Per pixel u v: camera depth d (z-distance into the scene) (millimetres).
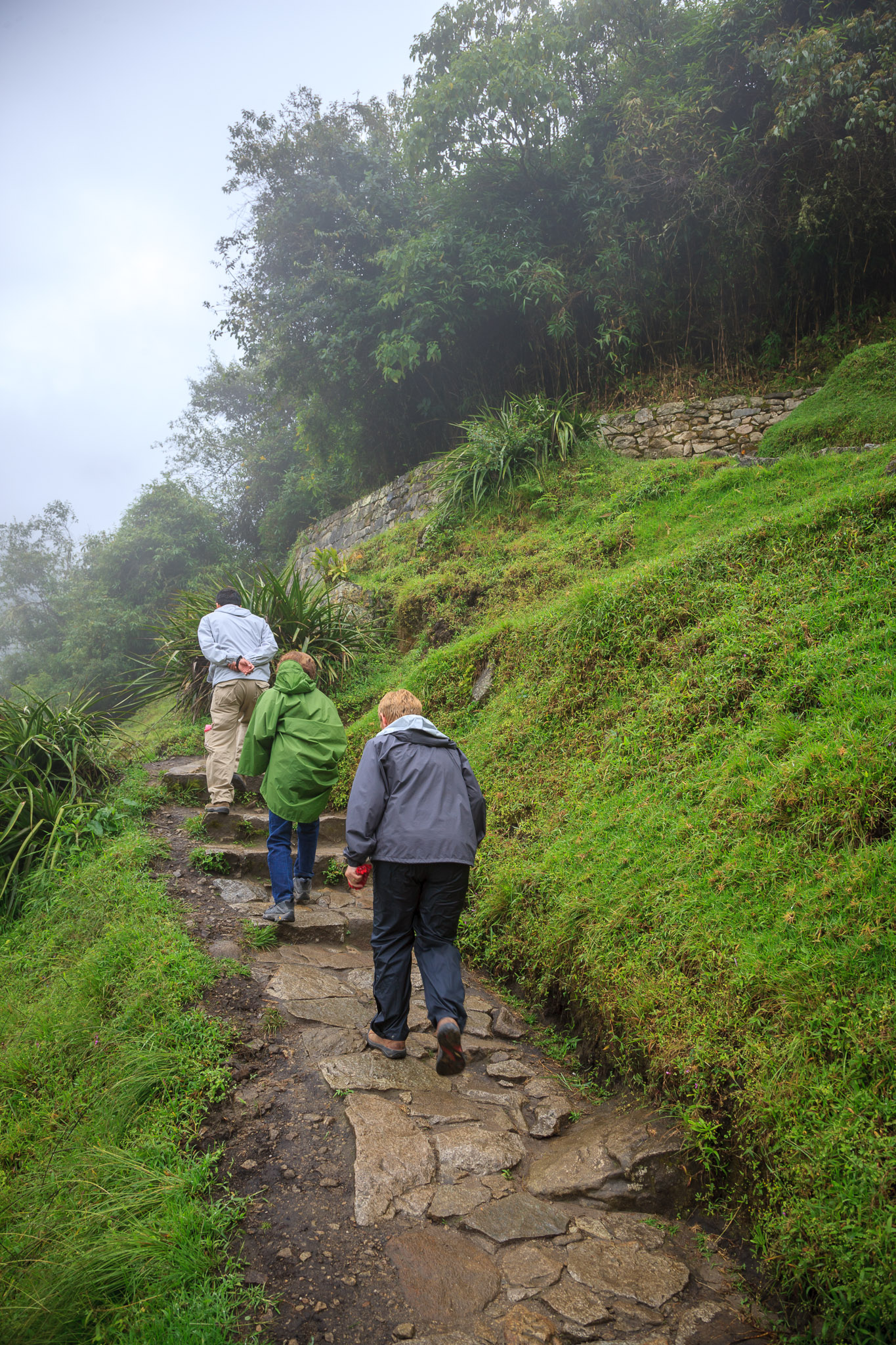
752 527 4836
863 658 3404
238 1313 1762
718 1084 2311
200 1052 2607
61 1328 1679
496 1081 2854
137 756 6254
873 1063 2006
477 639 6242
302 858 4055
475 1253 1997
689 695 4008
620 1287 1905
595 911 3213
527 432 8984
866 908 2367
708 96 9742
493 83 9828
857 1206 1785
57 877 4121
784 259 9875
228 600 5188
